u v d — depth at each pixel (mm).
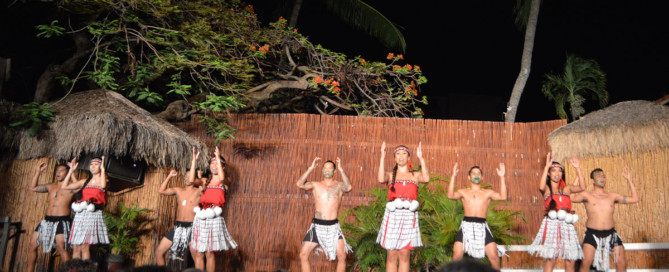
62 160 6148
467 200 5379
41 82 7191
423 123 7207
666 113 6309
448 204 6297
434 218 6203
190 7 7539
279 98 9219
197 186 6113
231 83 7914
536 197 6984
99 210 5645
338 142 7117
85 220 5504
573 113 8562
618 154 6469
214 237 5543
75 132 5797
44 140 5910
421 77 8438
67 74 7375
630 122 6422
